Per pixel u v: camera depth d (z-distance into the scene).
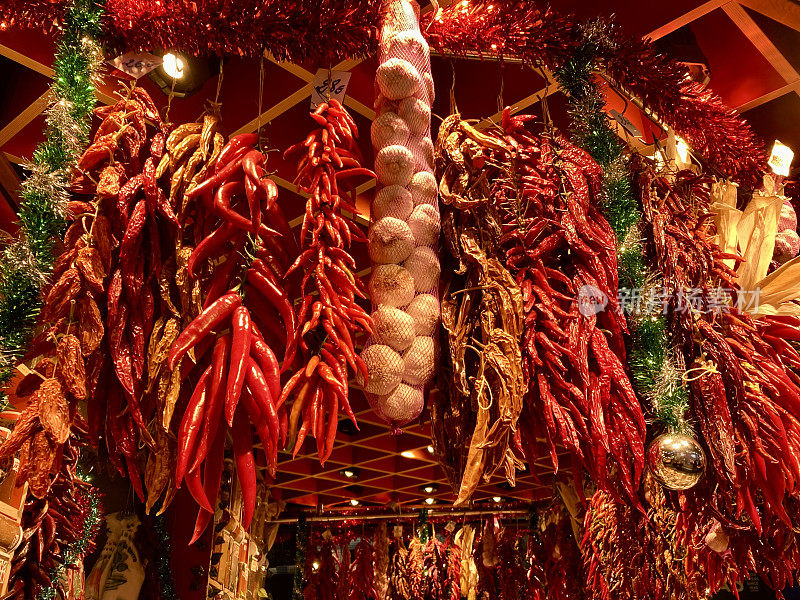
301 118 3.30
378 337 1.98
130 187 1.96
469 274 2.20
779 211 2.66
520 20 2.43
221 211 1.95
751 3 2.99
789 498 2.36
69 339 1.79
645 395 2.22
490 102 3.13
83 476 2.18
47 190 1.87
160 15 2.11
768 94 3.24
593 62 2.53
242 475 1.79
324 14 2.18
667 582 3.25
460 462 2.17
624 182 2.38
